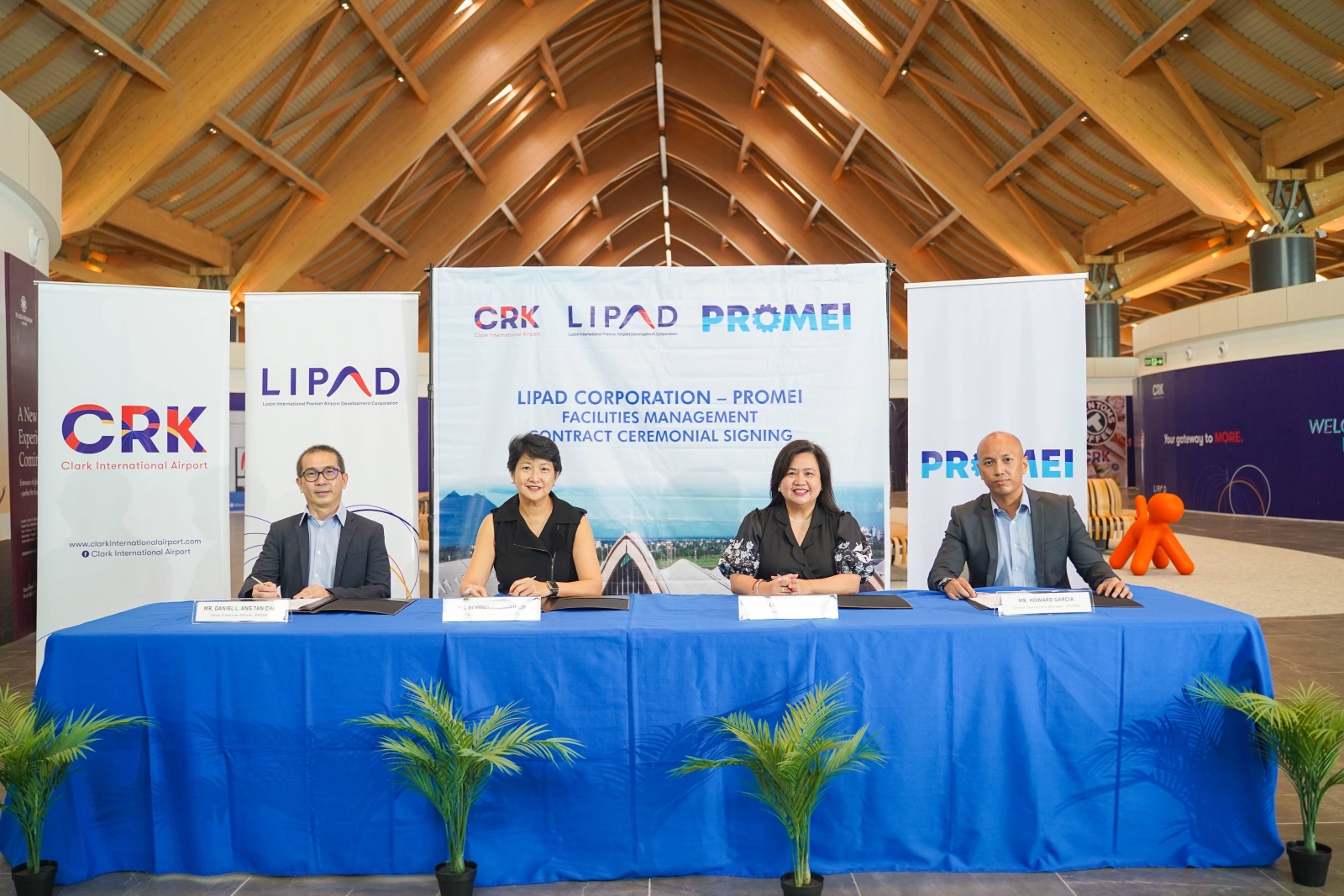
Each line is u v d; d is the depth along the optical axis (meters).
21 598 4.87
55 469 3.19
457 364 3.33
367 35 10.06
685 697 2.07
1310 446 10.50
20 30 7.31
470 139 13.51
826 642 2.07
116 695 2.09
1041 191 11.88
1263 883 2.04
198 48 8.47
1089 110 9.05
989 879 2.06
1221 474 11.80
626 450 3.34
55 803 2.06
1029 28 8.83
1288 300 10.09
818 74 11.72
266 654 2.08
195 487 3.31
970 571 2.85
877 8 10.55
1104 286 12.77
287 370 3.33
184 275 12.31
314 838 2.10
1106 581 2.48
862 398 3.33
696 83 14.80
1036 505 2.80
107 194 8.66
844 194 14.91
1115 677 2.10
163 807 2.11
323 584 2.98
